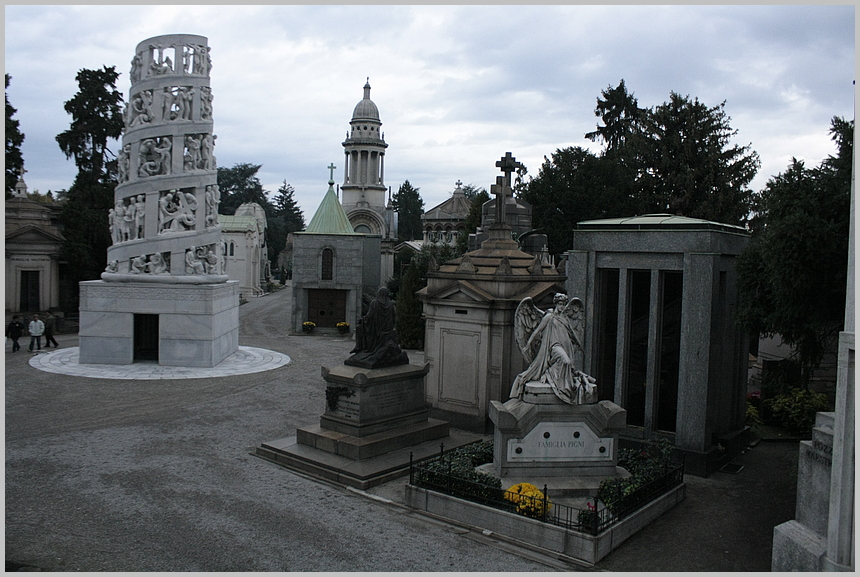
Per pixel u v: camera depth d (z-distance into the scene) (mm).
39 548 12055
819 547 10836
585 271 19609
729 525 14180
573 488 14289
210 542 12570
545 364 15297
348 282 48969
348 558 12055
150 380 28438
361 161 93125
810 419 21297
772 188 17094
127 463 17344
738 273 18281
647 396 18797
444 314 22203
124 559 11711
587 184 46375
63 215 51344
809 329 16094
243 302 76438
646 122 53250
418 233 139375
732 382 19984
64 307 51969
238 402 24906
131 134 32438
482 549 12641
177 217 32406
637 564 12211
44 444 18891
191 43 32688
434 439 19594
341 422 18297
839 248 15188
